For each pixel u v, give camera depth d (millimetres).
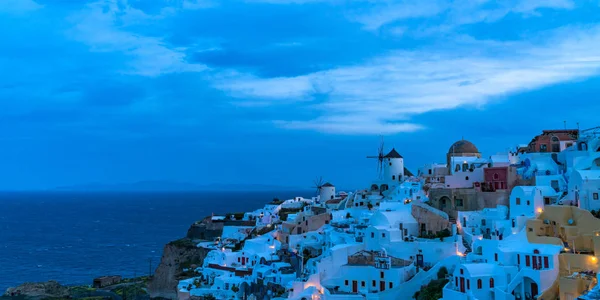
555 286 74312
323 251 116000
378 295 91625
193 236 182625
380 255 99812
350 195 156000
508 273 79000
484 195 109938
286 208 181750
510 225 91188
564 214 84000
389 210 113812
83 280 192000
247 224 173750
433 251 97438
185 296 121750
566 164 109000
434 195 113750
